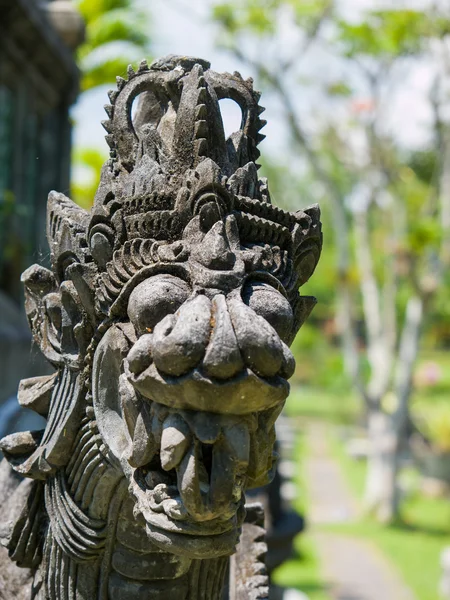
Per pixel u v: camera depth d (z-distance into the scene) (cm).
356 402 1695
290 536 302
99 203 136
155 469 131
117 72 788
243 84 156
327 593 612
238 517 125
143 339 120
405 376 901
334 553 741
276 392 116
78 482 149
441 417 1144
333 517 895
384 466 894
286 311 126
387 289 955
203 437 117
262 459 124
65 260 148
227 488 117
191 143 135
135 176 136
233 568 180
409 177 1025
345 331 951
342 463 1250
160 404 122
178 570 147
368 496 913
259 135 157
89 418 144
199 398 115
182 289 123
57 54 648
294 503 889
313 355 1938
